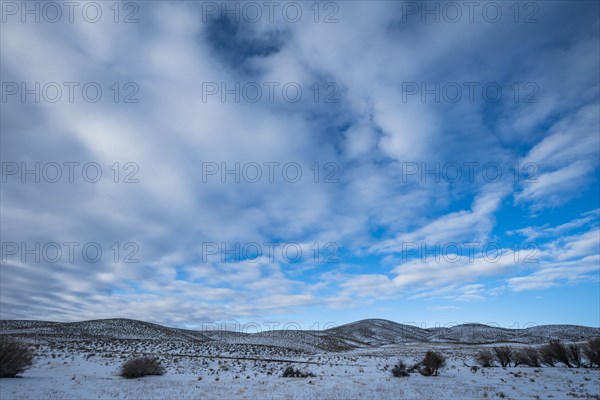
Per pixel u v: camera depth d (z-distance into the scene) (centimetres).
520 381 2944
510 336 16188
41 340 6234
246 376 3272
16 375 2514
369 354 7619
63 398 1905
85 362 3569
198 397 2127
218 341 10475
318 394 2333
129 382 2597
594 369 3731
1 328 9231
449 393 2388
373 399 2191
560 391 2447
